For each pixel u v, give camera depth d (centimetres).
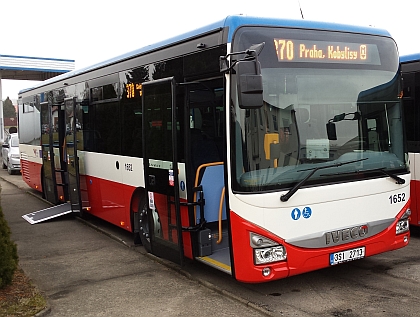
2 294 566
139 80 735
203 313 520
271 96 508
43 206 1277
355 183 545
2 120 3209
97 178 920
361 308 516
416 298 542
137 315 521
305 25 540
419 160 791
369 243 553
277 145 508
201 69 573
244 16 519
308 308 520
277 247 505
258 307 524
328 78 541
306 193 515
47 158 1184
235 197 503
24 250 823
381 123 574
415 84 791
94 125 920
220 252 617
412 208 813
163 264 713
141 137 740
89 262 739
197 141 648
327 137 534
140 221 775
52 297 587
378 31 587
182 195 621
